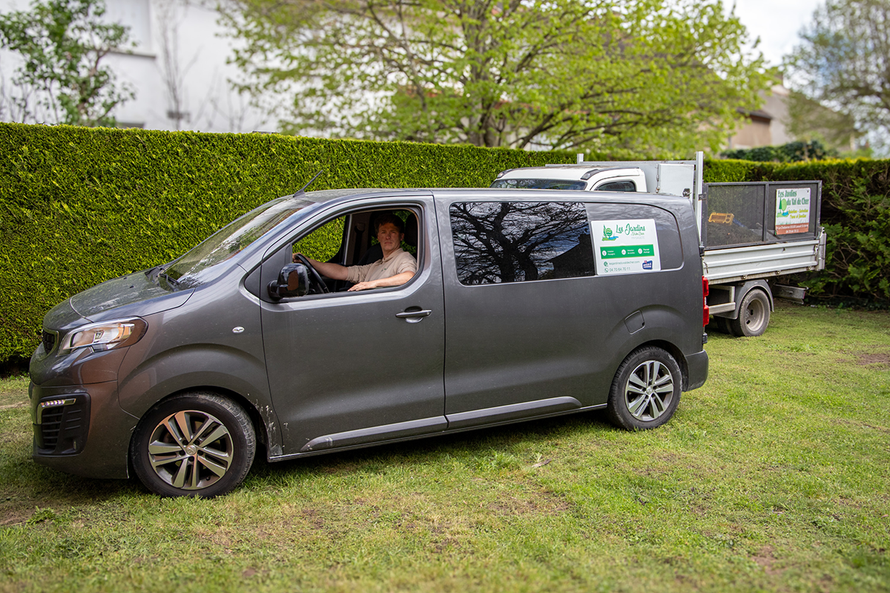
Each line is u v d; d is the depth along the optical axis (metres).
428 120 11.91
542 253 4.64
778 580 3.00
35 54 11.18
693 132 13.34
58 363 3.65
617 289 4.90
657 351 5.16
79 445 3.63
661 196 5.23
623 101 11.88
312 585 2.96
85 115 12.12
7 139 6.42
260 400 3.89
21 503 3.86
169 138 7.15
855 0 30.58
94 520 3.62
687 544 3.33
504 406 4.57
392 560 3.18
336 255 5.04
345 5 12.96
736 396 6.00
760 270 8.56
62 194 6.70
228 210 7.55
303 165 7.95
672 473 4.29
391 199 4.28
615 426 5.21
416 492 4.02
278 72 13.37
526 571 3.06
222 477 3.89
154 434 3.77
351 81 12.81
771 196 8.61
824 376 6.68
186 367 3.72
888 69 30.34
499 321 4.47
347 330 4.05
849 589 2.91
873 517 3.64
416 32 12.67
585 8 11.56
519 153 9.76
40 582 2.97
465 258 4.39
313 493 3.98
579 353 4.80
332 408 4.07
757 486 4.07
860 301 10.91
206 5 15.59
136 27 15.11
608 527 3.54
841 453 4.63
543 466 4.44
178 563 3.16
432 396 4.32
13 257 6.55
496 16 11.76
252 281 3.92
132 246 7.09
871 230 10.53
